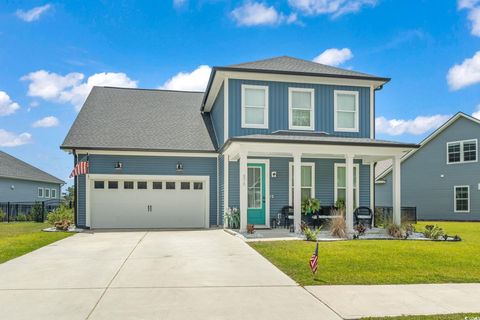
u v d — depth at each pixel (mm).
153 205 17250
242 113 15820
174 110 20734
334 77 16312
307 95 16453
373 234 13938
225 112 15734
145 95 21938
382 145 13828
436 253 9867
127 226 16984
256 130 15891
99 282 6996
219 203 17406
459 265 8492
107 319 5102
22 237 13398
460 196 26578
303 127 16250
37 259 9242
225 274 7617
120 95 21547
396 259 9055
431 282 7121
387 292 6445
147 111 20203
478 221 25266
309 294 6289
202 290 6480
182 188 17516
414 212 22328
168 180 17312
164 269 8062
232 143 13477
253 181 16312
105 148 16562
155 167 17188
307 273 7684
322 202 16781
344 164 17094
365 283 7004
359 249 10352
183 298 6031
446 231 16906
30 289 6551
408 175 29641
